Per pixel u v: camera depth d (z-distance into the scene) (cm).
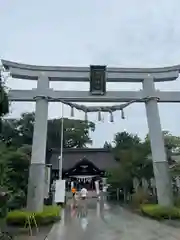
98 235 1093
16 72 1608
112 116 1617
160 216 1461
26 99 1603
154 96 1644
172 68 1700
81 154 4241
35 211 1430
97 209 2166
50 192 2222
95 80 1619
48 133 3809
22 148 1911
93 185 4125
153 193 2098
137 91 1667
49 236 1076
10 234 1055
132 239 998
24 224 1275
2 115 934
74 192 3206
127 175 2464
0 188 990
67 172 3906
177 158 2116
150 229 1206
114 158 3794
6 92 895
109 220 1544
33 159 1512
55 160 3800
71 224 1402
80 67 1661
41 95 1594
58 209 1644
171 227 1245
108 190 3231
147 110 1653
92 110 1606
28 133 2516
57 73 1650
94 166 3900
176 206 1599
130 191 2645
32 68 1648
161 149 1594
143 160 2211
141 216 1664
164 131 2392
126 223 1412
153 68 1708
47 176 1936
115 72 1681
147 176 2159
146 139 2450
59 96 1611
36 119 1572
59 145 3891
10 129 2245
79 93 1622
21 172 1656
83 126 4703
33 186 1470
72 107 1603
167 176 1565
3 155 1255
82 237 1056
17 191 1564
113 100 1647
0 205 961
